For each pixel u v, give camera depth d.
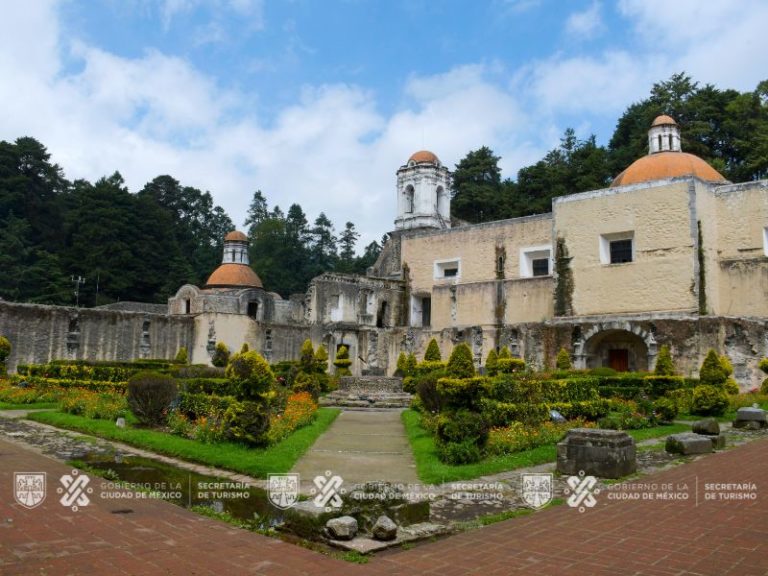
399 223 58.66
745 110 52.53
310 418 19.83
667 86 58.66
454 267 49.03
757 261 33.59
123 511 9.27
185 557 7.22
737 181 51.28
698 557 7.25
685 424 20.50
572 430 12.76
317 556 7.39
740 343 30.22
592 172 60.47
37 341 37.06
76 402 20.53
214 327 45.59
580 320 35.09
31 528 8.25
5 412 21.66
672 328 31.36
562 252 37.19
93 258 72.62
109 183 79.31
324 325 47.12
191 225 102.62
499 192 71.94
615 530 8.46
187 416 18.02
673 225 33.09
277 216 112.75
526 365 30.34
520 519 9.14
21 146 79.31
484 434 13.78
